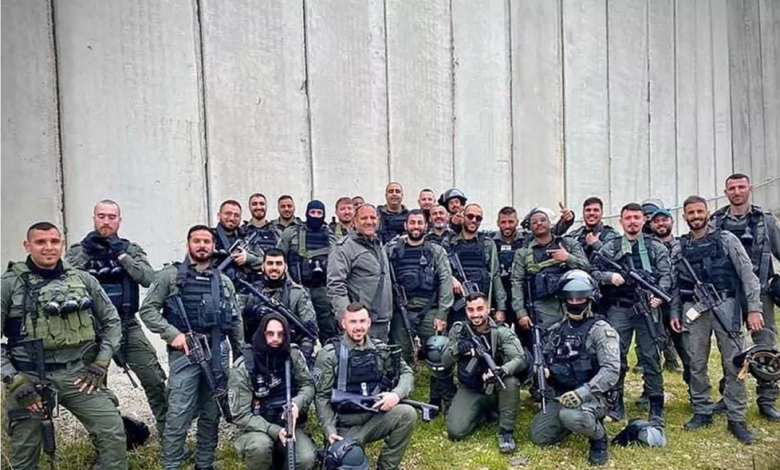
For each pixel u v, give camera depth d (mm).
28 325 3520
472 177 9852
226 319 4098
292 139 7816
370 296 4941
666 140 13211
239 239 5449
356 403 3990
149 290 4082
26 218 6016
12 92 5934
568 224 6430
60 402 3691
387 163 8812
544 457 4469
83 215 6371
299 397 3918
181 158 6945
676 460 4367
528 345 5359
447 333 5340
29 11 6031
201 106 7094
